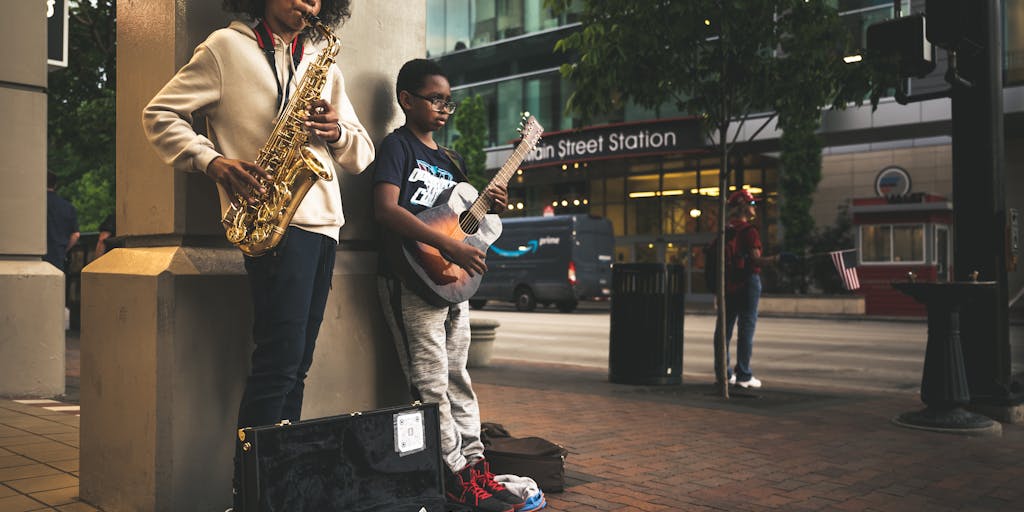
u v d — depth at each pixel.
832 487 4.32
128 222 3.58
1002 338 6.61
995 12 6.73
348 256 3.91
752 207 8.35
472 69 36.59
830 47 7.47
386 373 4.02
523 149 3.81
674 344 8.66
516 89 35.00
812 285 27.92
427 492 3.21
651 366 8.53
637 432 5.81
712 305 29.86
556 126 33.62
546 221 26.45
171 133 2.84
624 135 28.16
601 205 35.25
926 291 6.11
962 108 6.78
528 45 34.59
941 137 28.92
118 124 3.63
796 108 7.66
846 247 27.38
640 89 7.83
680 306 8.73
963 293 5.96
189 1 3.34
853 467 4.81
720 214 7.91
